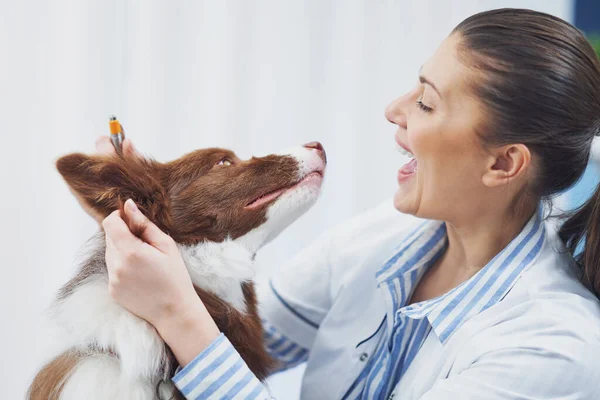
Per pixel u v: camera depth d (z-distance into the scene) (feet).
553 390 3.43
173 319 3.45
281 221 4.19
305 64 6.82
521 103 3.66
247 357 3.99
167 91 6.37
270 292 5.07
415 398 3.95
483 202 4.02
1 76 5.85
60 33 5.97
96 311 3.61
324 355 4.58
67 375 3.53
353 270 4.80
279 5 6.65
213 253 3.94
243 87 6.60
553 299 3.75
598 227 3.98
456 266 4.46
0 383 6.03
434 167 3.94
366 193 7.16
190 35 6.40
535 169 3.90
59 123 6.01
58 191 6.07
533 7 7.59
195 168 4.06
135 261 3.34
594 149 4.49
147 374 3.49
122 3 6.18
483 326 3.82
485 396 3.45
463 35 3.89
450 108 3.84
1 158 5.91
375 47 7.02
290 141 6.86
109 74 6.15
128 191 3.76
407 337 4.25
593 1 7.79
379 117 7.11
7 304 6.03
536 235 4.10
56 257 6.12
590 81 3.76
